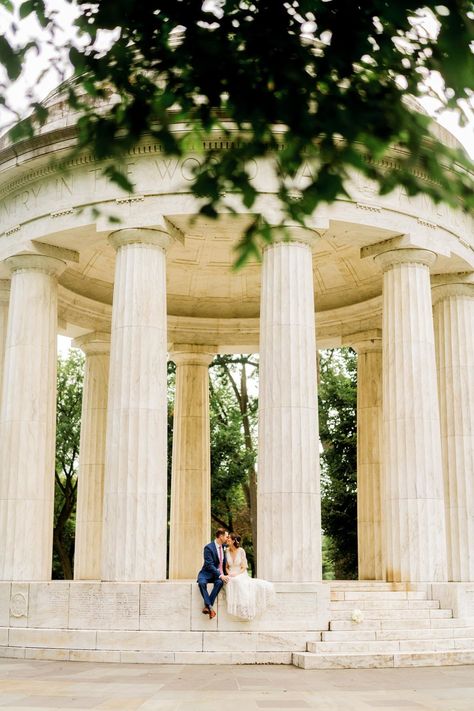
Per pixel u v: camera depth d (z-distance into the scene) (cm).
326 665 2981
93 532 5175
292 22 1273
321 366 8719
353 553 7900
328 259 5081
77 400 9150
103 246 4788
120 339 3612
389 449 3891
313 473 3503
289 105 1174
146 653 3175
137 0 1250
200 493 5456
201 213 1214
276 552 3403
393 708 2134
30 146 3784
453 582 3938
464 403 4322
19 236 3994
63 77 1332
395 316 3947
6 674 2809
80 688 2475
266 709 2111
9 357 3962
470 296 4438
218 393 8838
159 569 3453
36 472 3844
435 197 1125
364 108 1147
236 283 5503
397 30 1266
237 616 3212
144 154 3669
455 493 4262
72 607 3375
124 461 3500
